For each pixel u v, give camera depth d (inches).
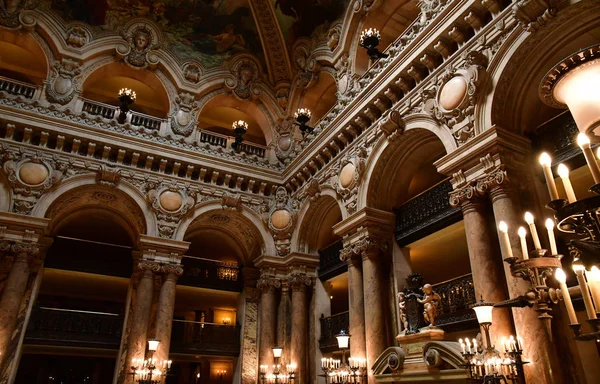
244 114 732.0
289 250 581.9
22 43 542.3
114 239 663.8
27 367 656.4
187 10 622.8
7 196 465.1
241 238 640.4
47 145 503.2
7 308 429.7
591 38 296.0
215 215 592.1
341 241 541.3
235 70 663.8
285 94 673.0
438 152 440.1
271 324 555.8
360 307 434.0
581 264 126.7
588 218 121.8
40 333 489.7
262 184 606.2
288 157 627.8
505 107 323.6
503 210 291.1
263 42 665.0
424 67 398.9
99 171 514.6
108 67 586.9
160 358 482.6
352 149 487.8
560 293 137.6
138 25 606.2
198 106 623.8
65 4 561.9
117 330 530.9
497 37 327.0
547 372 246.5
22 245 453.1
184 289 634.2
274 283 568.4
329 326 521.0
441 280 565.9
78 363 685.9
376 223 442.0
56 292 661.9
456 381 300.2
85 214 567.8
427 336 334.0
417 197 434.0
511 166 306.8
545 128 321.7
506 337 272.7
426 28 386.6
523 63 317.4
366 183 452.1
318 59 606.5
